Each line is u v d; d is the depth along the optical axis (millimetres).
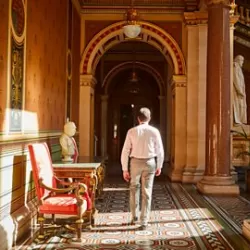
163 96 16828
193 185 9875
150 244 4637
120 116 19438
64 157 6719
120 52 16688
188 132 10508
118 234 5059
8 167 4492
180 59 10812
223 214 6355
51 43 6875
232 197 8000
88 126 10727
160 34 10875
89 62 10820
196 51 10570
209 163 8398
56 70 7348
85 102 10758
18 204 4957
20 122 4969
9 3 4461
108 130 19297
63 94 8125
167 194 8422
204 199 7758
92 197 5480
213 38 8352
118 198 7824
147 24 10867
